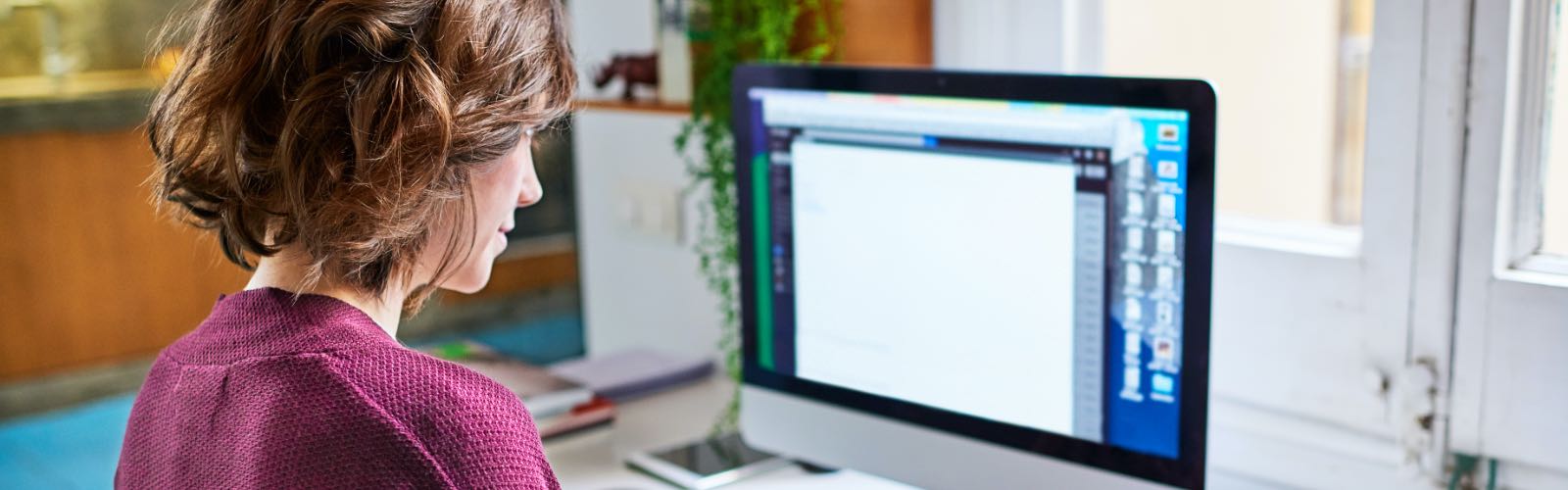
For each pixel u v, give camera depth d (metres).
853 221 1.17
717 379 1.71
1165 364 1.00
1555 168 1.12
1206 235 0.94
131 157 3.50
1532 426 1.07
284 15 0.69
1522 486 1.11
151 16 3.53
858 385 1.21
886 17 1.42
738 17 1.42
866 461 1.22
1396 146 1.11
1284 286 1.20
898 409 1.18
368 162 0.68
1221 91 2.27
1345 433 1.20
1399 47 1.09
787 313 1.26
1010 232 1.06
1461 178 1.08
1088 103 0.99
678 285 1.86
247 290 0.75
